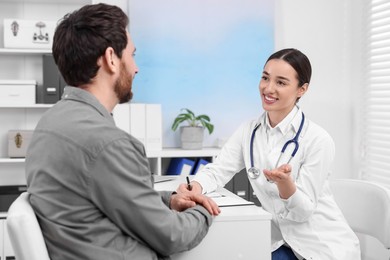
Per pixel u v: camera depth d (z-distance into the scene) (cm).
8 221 93
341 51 318
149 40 296
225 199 141
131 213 97
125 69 111
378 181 277
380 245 274
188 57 301
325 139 158
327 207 163
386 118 270
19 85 266
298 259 159
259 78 310
